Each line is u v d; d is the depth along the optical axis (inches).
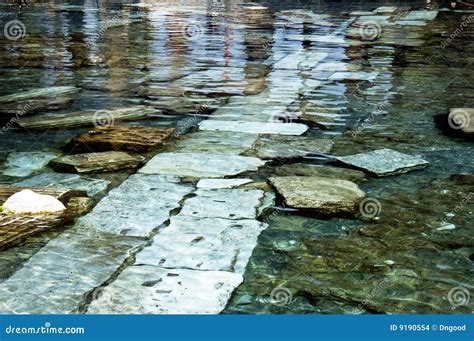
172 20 682.8
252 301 123.1
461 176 200.8
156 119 272.7
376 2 923.4
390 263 140.6
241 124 264.5
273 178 193.0
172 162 212.7
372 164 209.9
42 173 202.5
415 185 192.2
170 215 165.3
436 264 140.6
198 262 138.4
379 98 314.2
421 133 252.4
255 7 863.1
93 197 179.5
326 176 198.7
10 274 130.8
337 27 611.2
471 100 308.8
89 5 889.5
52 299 121.0
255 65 409.1
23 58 433.1
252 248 146.1
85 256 140.0
